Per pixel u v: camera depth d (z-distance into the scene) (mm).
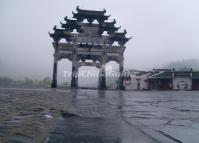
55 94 19172
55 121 5965
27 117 6098
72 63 41875
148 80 62781
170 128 5488
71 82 41688
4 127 4609
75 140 4051
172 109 10070
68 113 7543
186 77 58312
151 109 9883
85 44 42562
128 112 8523
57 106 9508
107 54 42781
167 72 60312
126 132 4867
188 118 7207
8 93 18531
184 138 4457
